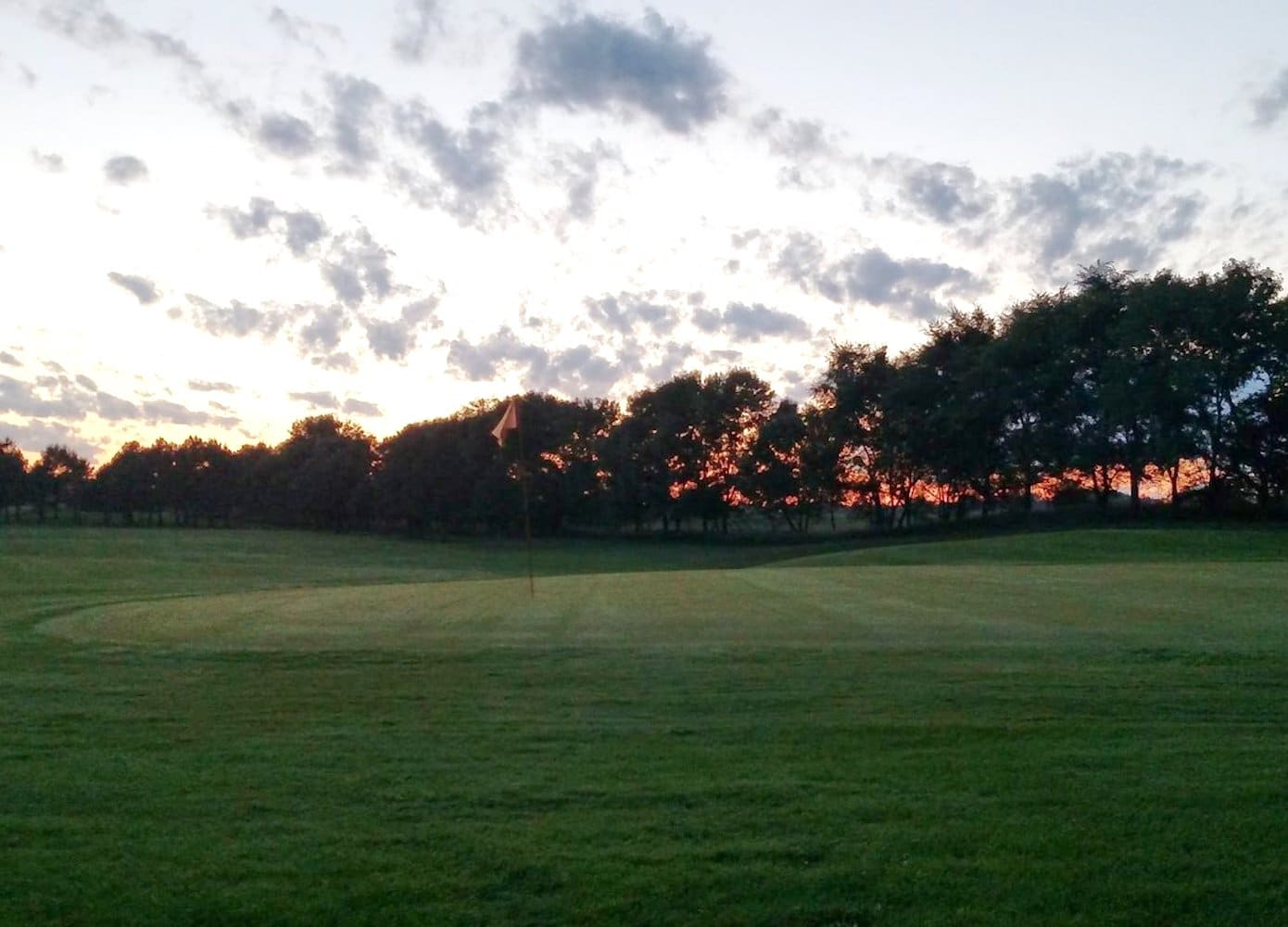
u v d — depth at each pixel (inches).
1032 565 1619.1
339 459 4995.1
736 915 264.2
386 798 347.9
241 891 278.5
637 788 353.7
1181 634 668.1
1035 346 3262.8
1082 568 1438.2
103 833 318.3
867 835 307.4
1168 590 1000.2
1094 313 3203.7
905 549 2402.8
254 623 837.8
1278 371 2896.2
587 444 4426.7
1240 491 3051.2
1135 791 339.0
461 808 337.1
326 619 858.8
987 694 489.4
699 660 599.2
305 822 326.0
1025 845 298.0
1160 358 2950.3
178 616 908.6
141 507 5959.6
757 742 414.3
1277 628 697.0
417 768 382.3
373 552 3499.0
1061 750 390.0
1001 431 3430.1
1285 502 3034.0
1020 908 264.5
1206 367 2849.4
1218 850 292.7
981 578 1224.8
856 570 1512.1
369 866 292.4
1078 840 300.7
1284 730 419.2
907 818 320.8
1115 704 466.3
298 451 5497.1
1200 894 269.1
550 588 1210.0
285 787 361.4
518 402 1167.0
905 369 3570.4
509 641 695.1
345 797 350.0
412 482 4510.3
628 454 4195.4
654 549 3715.6
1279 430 2930.6
